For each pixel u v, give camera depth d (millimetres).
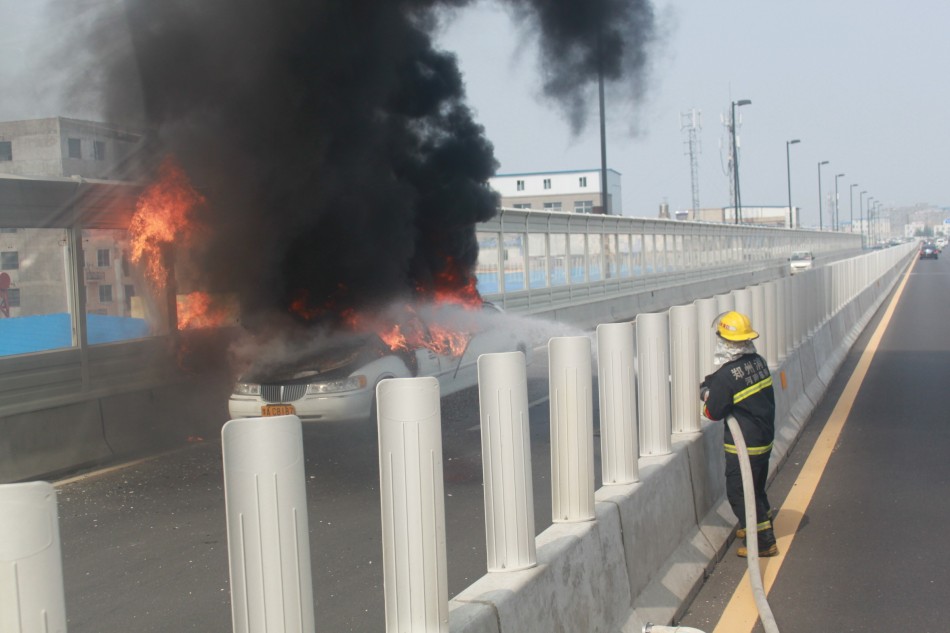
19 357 9141
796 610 4672
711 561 5273
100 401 9906
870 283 25453
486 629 2900
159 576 5695
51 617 1759
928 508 6434
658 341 5230
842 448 8508
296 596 2209
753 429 5445
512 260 24797
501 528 3328
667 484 5000
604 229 31234
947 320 22281
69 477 9055
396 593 2707
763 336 8586
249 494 2141
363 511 7043
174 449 10414
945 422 9547
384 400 2703
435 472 2748
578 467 3922
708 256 46125
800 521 6262
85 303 10086
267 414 9648
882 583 5008
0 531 1694
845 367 14266
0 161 12172
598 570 3865
